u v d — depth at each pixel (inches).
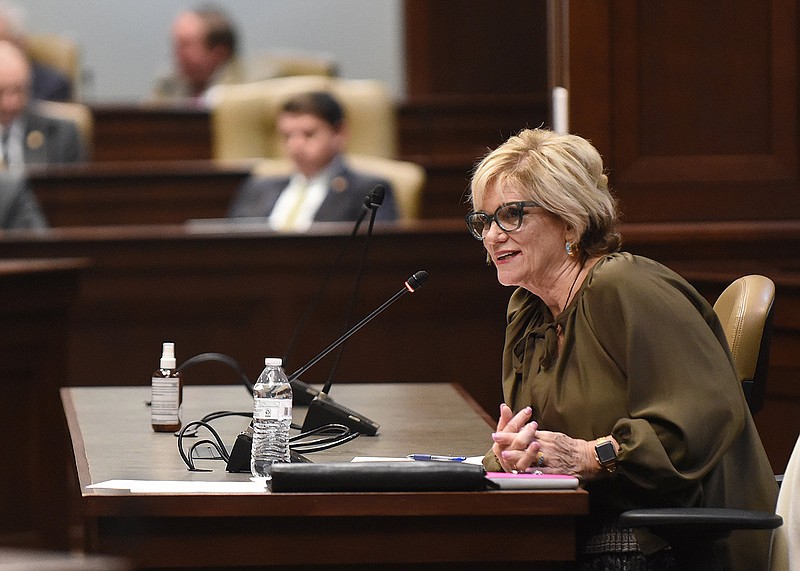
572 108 476.4
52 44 994.7
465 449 310.0
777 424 429.1
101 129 916.0
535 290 290.4
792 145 484.4
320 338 603.5
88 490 249.8
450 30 1048.2
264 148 842.8
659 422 263.4
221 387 418.9
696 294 282.0
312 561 246.7
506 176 282.5
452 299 602.5
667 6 479.2
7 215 723.4
